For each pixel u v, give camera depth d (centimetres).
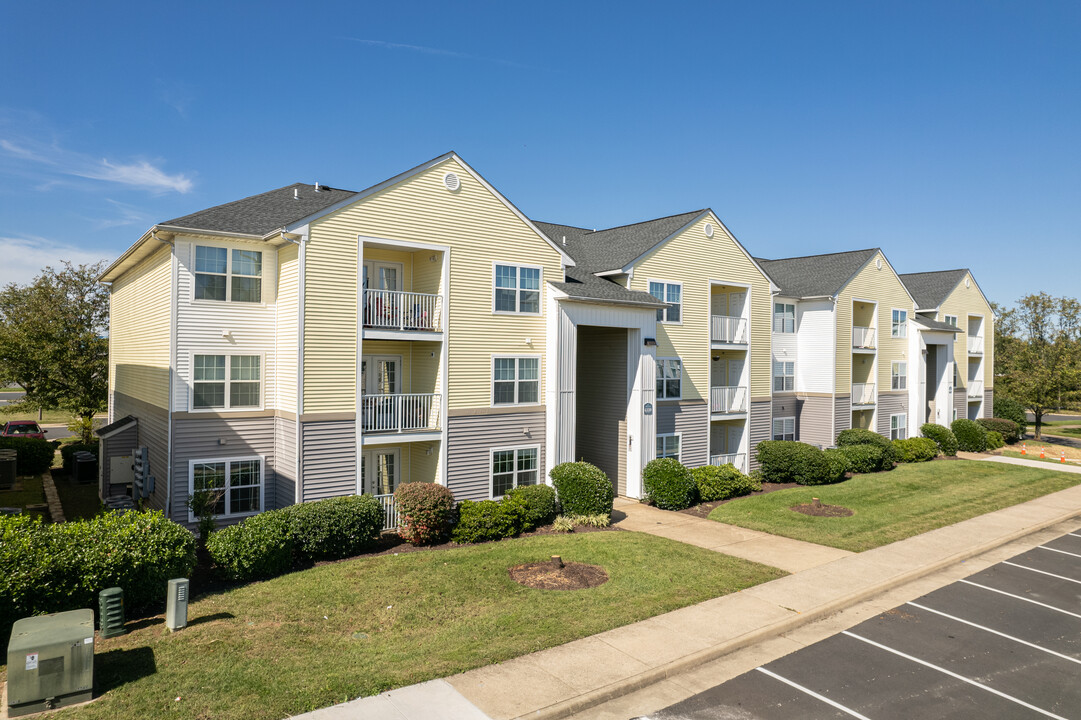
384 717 898
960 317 4375
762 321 2980
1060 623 1361
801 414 3403
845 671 1123
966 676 1116
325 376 1797
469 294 2048
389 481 2141
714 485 2456
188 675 991
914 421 3756
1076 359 4475
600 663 1088
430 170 1964
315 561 1586
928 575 1669
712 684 1062
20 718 869
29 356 3192
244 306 1859
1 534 1130
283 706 912
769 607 1370
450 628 1207
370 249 2039
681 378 2672
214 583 1418
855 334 3478
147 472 2017
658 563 1636
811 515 2212
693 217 2712
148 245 1888
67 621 954
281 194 2247
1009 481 2938
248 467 1866
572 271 2514
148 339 2048
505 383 2138
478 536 1803
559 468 2120
